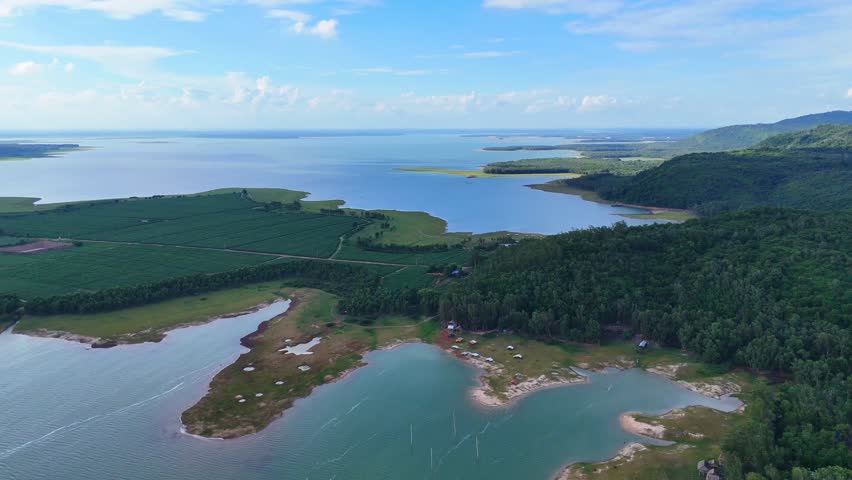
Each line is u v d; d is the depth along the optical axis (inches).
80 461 3850.9
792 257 5885.8
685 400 4589.1
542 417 4372.5
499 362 5364.2
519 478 3619.6
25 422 4333.2
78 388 4881.9
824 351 4709.6
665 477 3563.0
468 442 4045.3
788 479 3270.2
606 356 5403.5
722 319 5369.1
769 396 4210.1
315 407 4574.3
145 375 5147.6
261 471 3735.2
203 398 4722.0
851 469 3233.3
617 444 3998.5
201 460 3853.3
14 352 5629.9
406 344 5876.0
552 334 5895.7
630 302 5880.9
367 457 3870.6
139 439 4111.7
